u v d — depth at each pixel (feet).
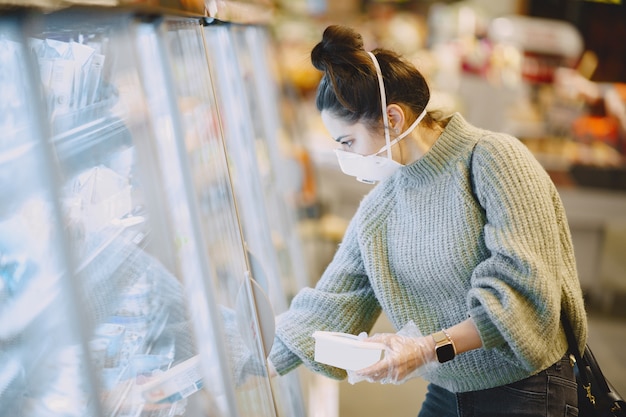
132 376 4.05
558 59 21.42
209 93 5.56
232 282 5.38
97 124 4.11
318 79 21.03
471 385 5.66
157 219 4.46
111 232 4.11
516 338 4.98
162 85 4.47
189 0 4.79
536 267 4.95
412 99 5.27
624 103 19.76
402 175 5.59
